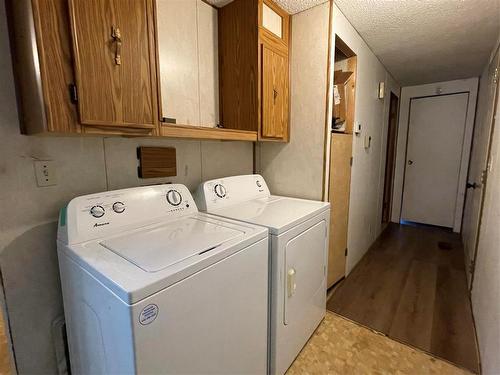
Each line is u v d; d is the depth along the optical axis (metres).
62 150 1.14
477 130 3.24
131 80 1.00
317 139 1.88
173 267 0.82
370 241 3.22
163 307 0.77
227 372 1.04
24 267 1.07
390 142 4.00
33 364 1.13
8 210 1.01
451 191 3.80
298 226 1.40
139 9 1.01
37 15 0.77
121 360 0.76
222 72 1.79
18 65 0.95
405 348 1.61
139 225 1.22
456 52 2.62
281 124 1.89
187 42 1.59
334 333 1.74
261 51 1.62
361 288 2.29
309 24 1.82
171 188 1.42
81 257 0.90
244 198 1.84
